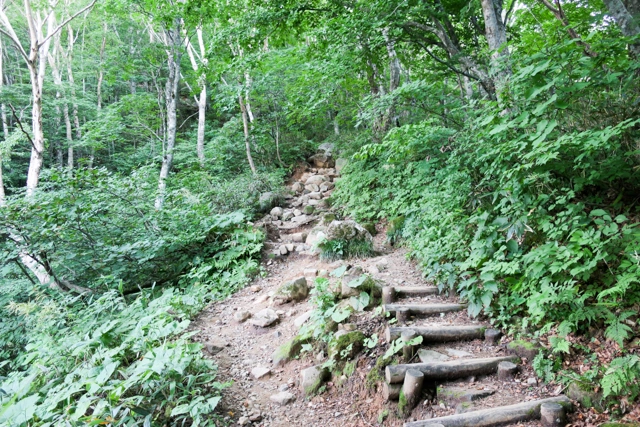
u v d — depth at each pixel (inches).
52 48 717.3
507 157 145.1
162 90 658.2
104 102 829.2
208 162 486.3
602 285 115.0
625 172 119.8
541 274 122.6
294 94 415.8
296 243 286.0
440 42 284.5
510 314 134.5
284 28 309.3
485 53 215.0
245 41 308.0
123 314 181.8
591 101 132.6
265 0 303.0
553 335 117.3
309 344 147.5
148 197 285.7
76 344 133.3
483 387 111.0
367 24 243.4
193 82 555.2
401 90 222.8
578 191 141.7
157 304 187.0
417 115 295.4
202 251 273.3
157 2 369.4
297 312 183.2
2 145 380.2
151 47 474.0
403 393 111.1
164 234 263.6
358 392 123.7
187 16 378.6
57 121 679.7
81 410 97.3
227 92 432.8
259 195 394.0
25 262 260.2
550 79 124.5
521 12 293.7
